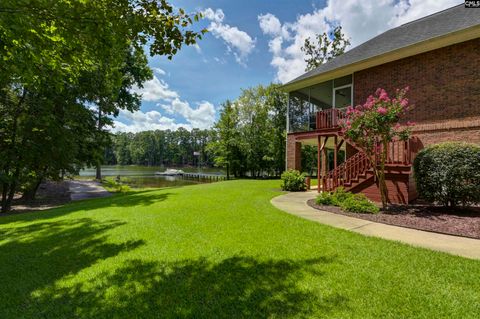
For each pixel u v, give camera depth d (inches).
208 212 254.5
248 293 102.0
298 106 557.3
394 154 327.9
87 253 159.9
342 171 346.0
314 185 585.6
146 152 3801.7
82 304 102.6
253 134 1235.9
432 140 335.6
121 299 104.0
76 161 577.3
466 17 343.9
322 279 110.0
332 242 157.5
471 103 307.6
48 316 95.9
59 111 495.5
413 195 299.9
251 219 220.1
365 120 246.5
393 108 238.7
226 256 140.8
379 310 87.3
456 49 323.0
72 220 260.1
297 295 98.4
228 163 1216.8
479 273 112.1
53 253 163.9
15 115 462.9
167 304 98.2
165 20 122.6
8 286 121.1
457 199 229.3
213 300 98.8
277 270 120.4
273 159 1162.0
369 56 399.2
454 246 148.7
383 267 120.1
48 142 475.5
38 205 543.2
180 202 328.2
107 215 275.6
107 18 113.0
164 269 129.0
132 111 899.4
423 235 171.8
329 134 402.9
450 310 86.4
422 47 333.4
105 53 140.8
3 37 125.2
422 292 97.7
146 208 301.9
